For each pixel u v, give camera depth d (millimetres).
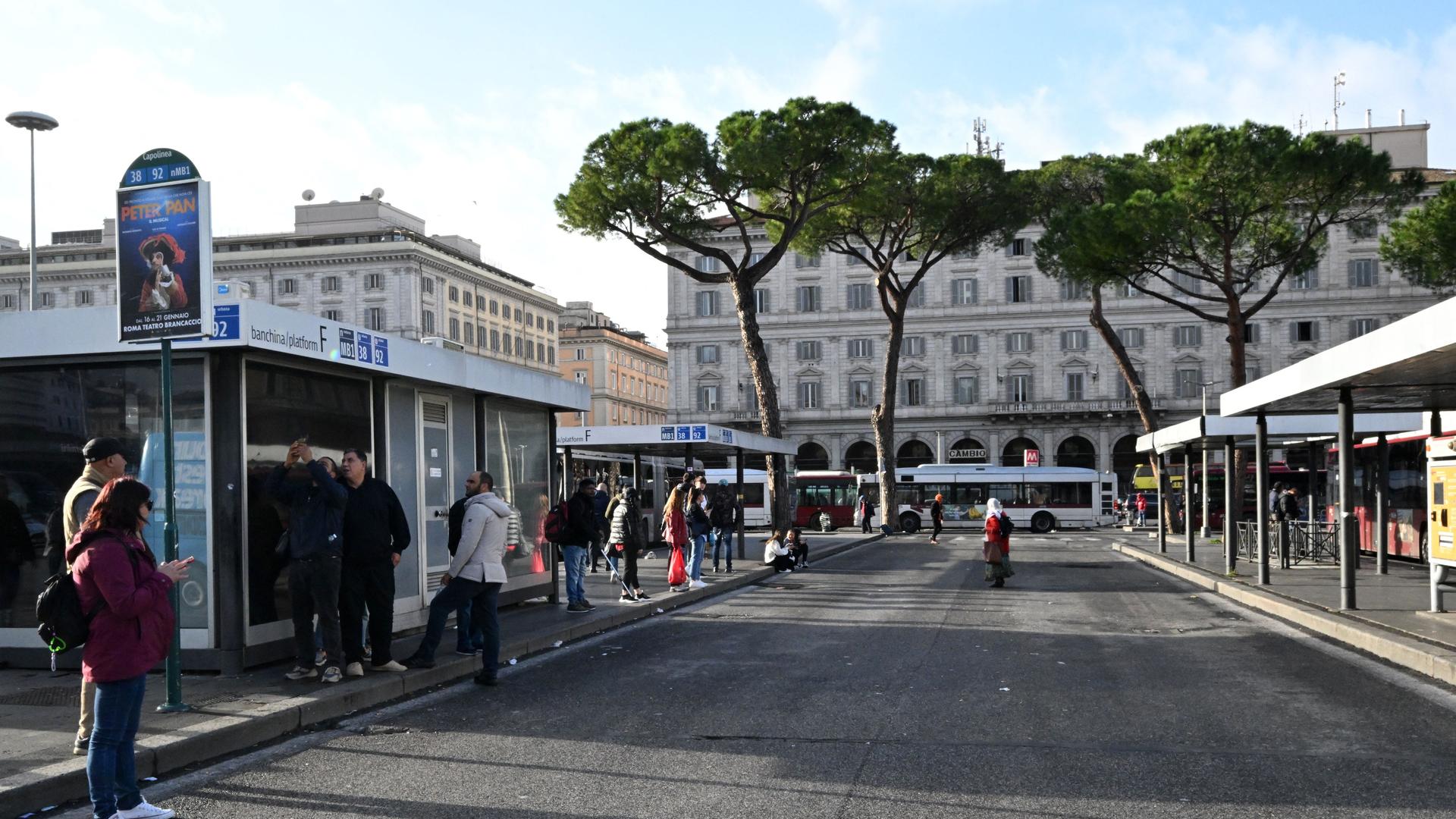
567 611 15578
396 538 10406
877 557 31422
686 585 19141
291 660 10867
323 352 10867
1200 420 22969
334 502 9664
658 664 11578
